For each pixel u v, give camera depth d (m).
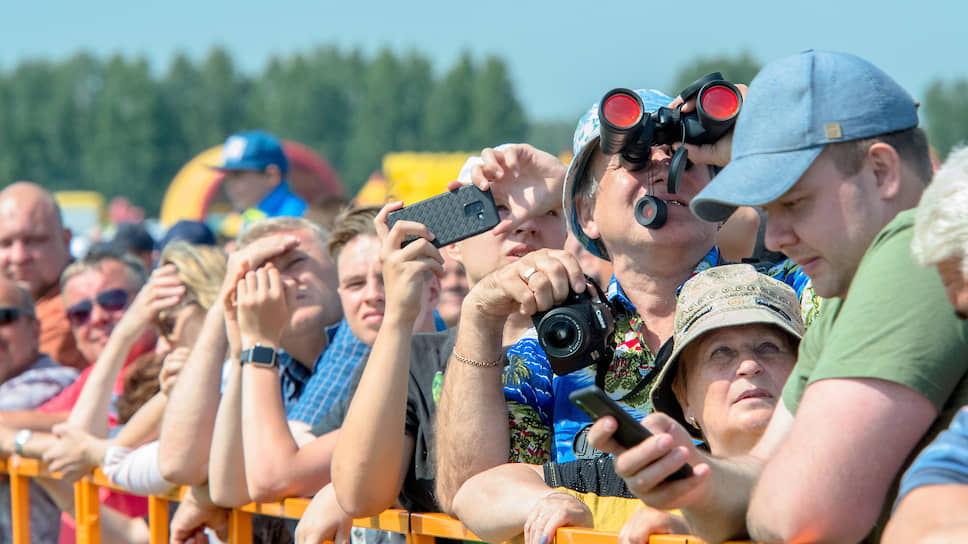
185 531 7.97
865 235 3.97
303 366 8.80
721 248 6.39
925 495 3.32
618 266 5.79
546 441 5.64
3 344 11.47
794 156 3.99
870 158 3.96
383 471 5.80
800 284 5.47
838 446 3.63
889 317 3.67
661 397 5.07
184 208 49.78
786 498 3.68
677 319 5.01
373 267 8.01
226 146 20.72
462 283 11.21
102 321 11.77
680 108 5.39
